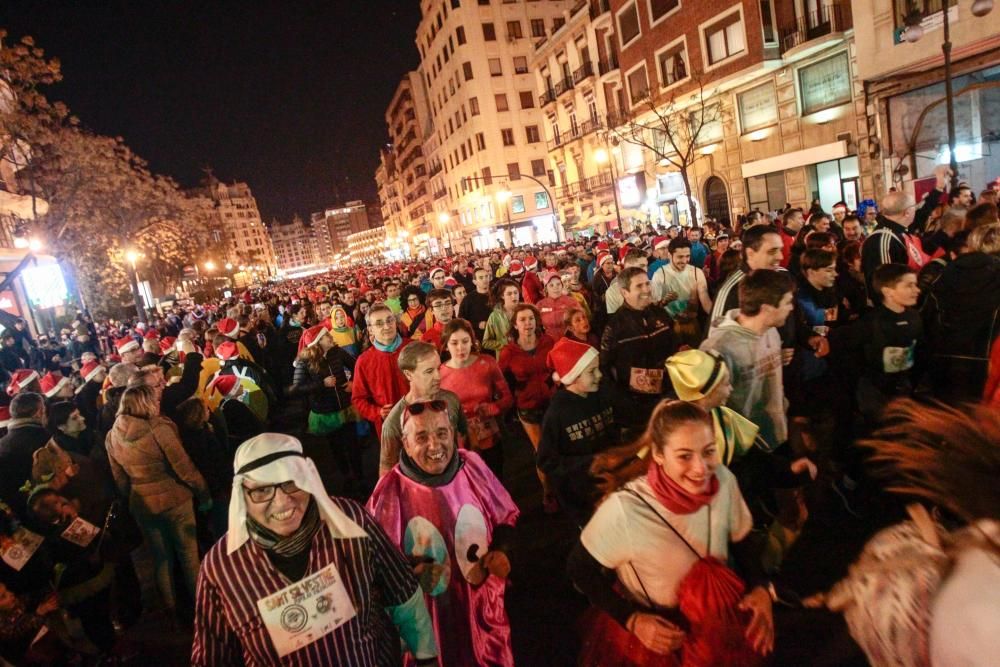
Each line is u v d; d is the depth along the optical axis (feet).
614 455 7.93
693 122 88.58
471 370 14.51
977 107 51.26
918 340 13.17
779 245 12.74
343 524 6.47
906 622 4.24
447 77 190.49
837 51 65.36
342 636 6.39
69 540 11.62
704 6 77.25
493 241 185.47
